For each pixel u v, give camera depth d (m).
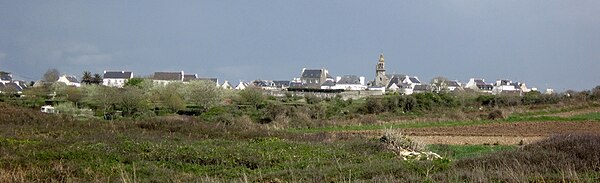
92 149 20.23
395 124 48.53
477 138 36.69
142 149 21.11
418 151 24.44
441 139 35.81
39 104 61.09
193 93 63.66
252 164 19.42
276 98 77.38
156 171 16.78
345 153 22.22
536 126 46.06
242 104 65.19
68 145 21.25
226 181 14.61
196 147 22.12
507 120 51.91
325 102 70.25
